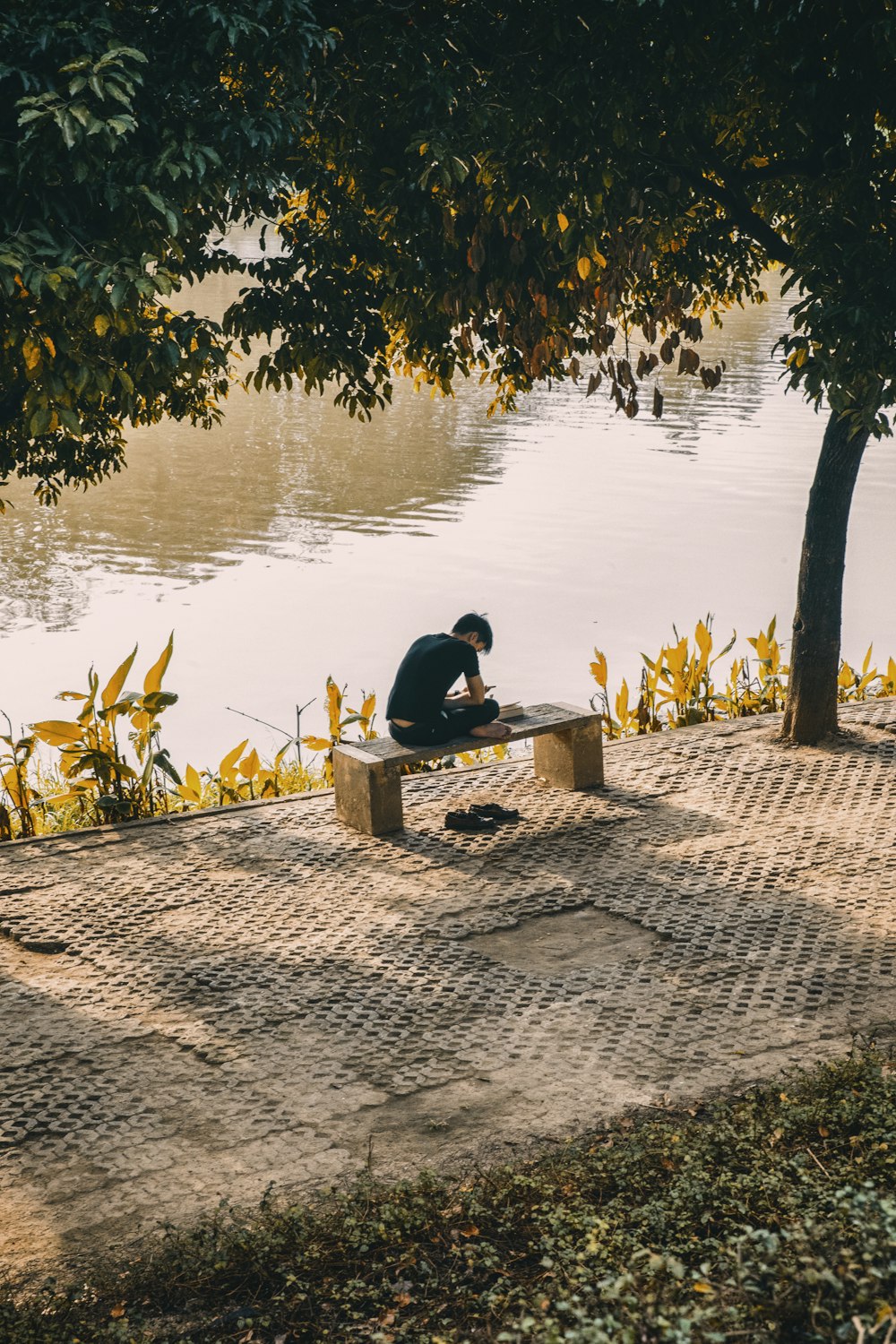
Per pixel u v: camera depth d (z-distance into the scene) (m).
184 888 6.74
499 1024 5.20
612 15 5.86
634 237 6.70
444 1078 4.79
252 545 28.97
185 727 16.52
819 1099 4.28
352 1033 5.16
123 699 8.53
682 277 8.35
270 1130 4.46
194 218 6.76
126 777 8.51
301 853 7.22
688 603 23.05
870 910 6.23
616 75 5.93
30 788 9.15
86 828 7.83
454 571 25.89
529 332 7.12
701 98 6.30
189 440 44.31
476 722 7.75
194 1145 4.38
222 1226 3.87
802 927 6.07
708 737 9.30
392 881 6.79
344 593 24.41
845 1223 3.38
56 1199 4.09
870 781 8.19
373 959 5.84
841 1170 3.72
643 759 8.83
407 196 6.61
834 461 8.55
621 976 5.63
